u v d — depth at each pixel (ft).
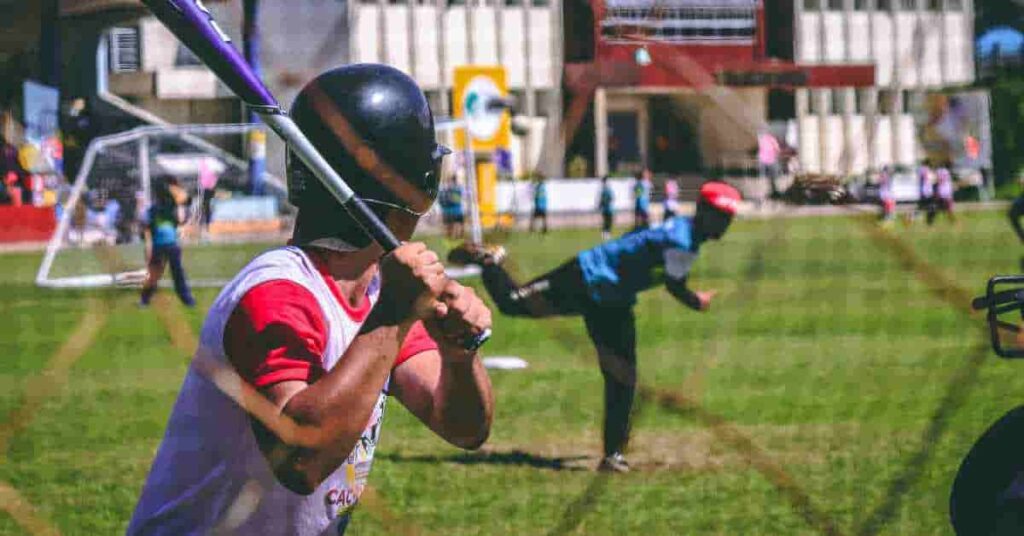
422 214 11.29
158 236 67.05
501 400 37.35
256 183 56.75
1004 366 40.86
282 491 11.12
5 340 54.65
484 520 24.64
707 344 48.47
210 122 38.96
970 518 12.52
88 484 27.99
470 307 10.11
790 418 33.01
